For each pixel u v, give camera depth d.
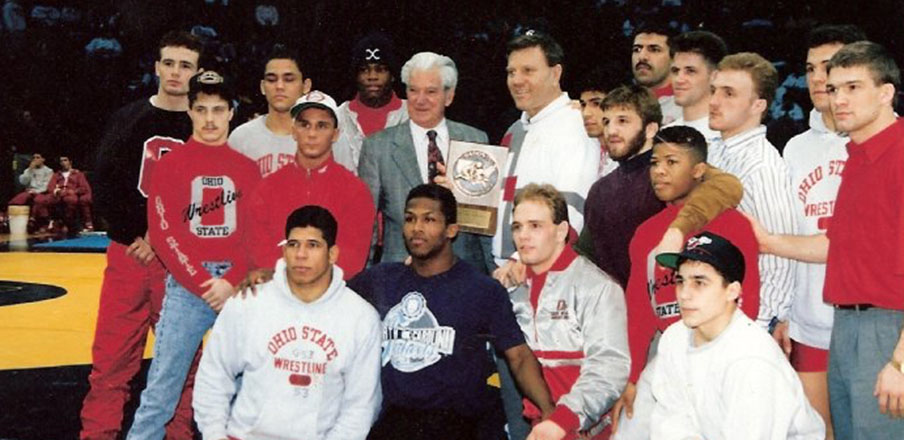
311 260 3.82
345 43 21.89
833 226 3.90
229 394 4.05
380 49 5.96
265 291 3.97
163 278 5.32
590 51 20.70
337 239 4.59
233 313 3.96
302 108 4.54
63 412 5.92
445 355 3.83
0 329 8.98
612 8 20.73
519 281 4.05
